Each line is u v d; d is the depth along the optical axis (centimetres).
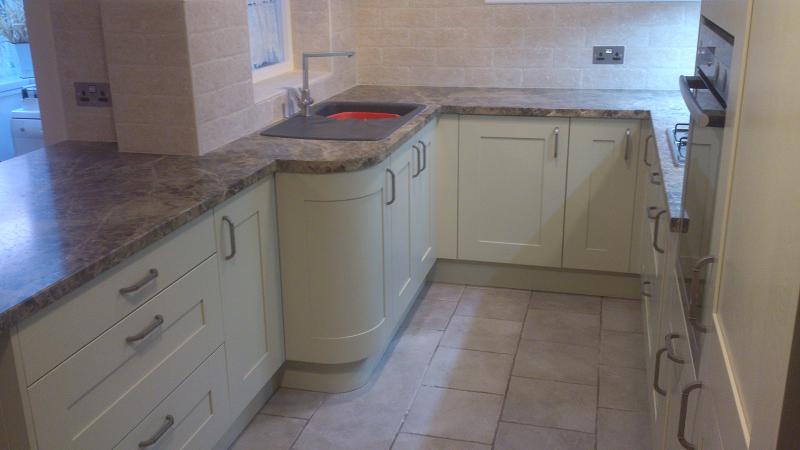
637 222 346
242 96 285
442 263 385
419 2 397
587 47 383
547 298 368
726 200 109
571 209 353
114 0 252
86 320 162
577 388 286
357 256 267
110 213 196
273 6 361
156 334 189
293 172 253
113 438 174
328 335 272
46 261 161
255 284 248
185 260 201
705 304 126
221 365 227
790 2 75
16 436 149
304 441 254
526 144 348
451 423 264
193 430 213
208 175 234
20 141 411
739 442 86
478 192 362
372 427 262
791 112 72
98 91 276
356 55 413
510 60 395
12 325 140
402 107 353
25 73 456
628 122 332
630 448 249
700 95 156
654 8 369
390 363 305
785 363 67
